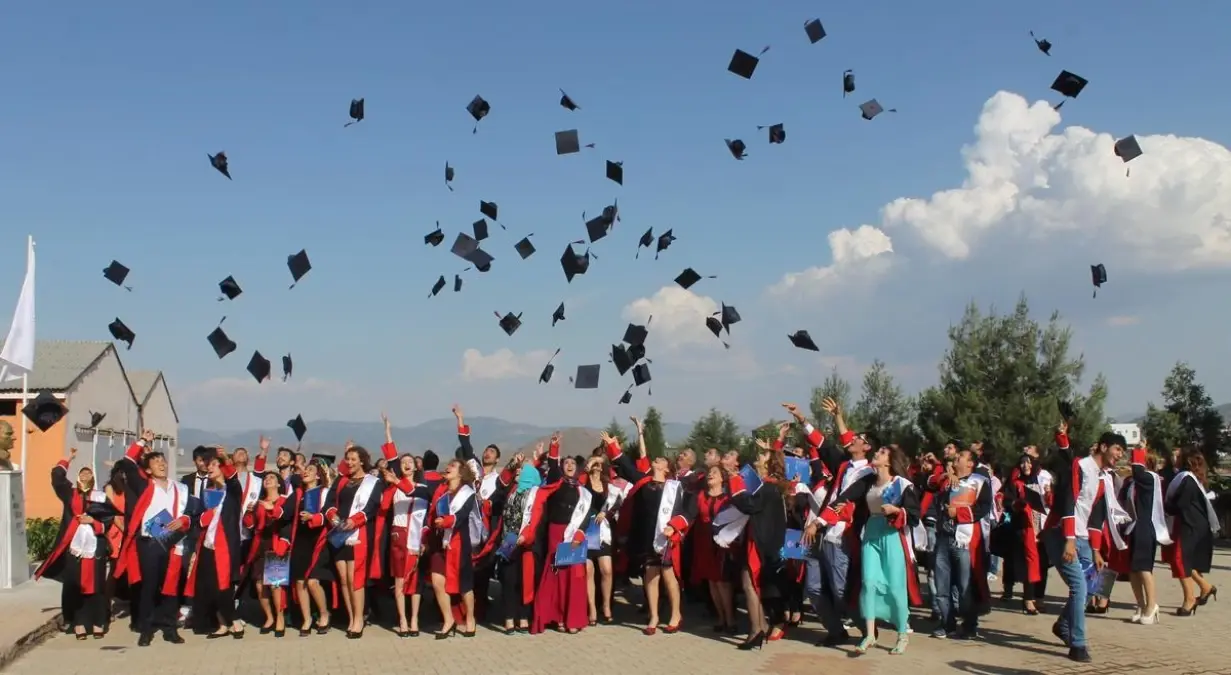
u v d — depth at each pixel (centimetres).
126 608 1227
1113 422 2578
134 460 1060
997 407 2584
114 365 3431
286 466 1305
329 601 1116
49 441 2959
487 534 1092
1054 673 789
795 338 1180
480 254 1430
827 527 910
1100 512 919
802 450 1286
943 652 883
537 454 1191
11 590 1256
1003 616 1088
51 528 1758
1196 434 3375
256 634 1049
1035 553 1082
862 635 948
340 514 1034
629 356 1375
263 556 1062
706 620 1109
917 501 876
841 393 2905
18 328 1381
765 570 934
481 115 1421
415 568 1034
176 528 982
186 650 952
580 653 911
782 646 923
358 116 1340
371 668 852
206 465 1130
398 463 1095
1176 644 908
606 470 1169
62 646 975
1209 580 1398
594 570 1130
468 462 1046
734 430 3253
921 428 2767
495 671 831
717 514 962
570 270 1377
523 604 1038
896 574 877
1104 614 1086
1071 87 1209
